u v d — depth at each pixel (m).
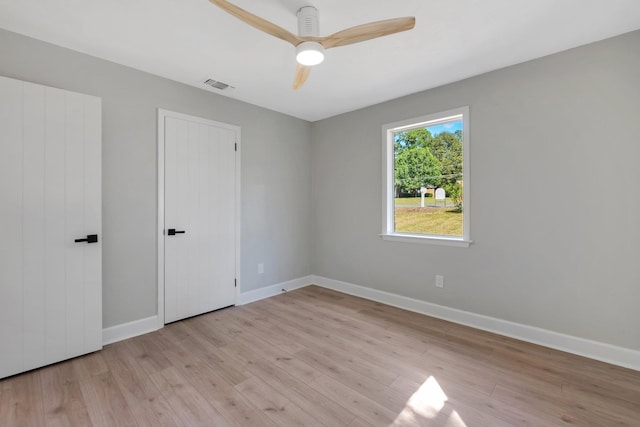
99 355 2.27
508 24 1.98
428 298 3.13
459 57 2.43
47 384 1.89
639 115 2.04
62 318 2.15
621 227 2.12
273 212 3.83
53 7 1.80
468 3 1.77
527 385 1.89
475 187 2.78
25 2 1.75
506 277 2.62
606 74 2.15
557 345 2.36
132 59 2.46
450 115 2.93
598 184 2.19
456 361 2.19
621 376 1.98
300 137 4.18
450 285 2.96
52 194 2.11
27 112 2.01
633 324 2.09
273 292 3.83
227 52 2.36
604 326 2.19
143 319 2.68
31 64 2.13
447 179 3.07
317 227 4.29
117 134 2.53
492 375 2.00
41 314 2.07
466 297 2.86
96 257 2.31
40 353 2.06
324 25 2.00
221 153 3.26
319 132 4.23
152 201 2.74
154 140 2.75
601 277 2.19
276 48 2.29
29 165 2.02
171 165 2.86
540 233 2.44
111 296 2.50
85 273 2.26
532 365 2.12
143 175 2.68
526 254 2.51
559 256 2.36
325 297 3.73
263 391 1.84
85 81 2.36
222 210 3.28
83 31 2.07
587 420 1.58
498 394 1.80
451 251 2.95
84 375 2.00
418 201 3.29
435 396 1.79
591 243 2.23
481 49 2.30
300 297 3.73
